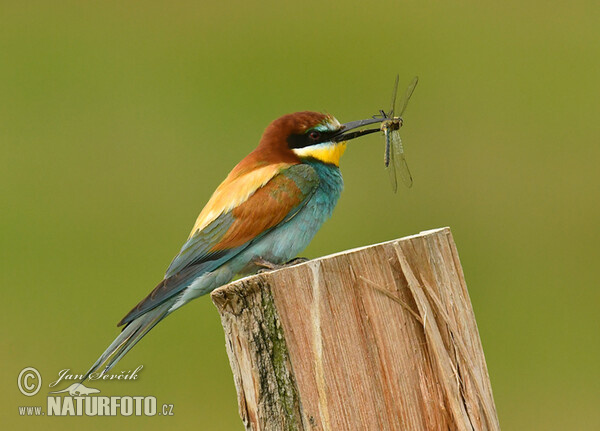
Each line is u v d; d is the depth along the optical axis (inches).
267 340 221.6
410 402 219.1
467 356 225.1
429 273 224.2
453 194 564.7
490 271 542.3
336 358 217.6
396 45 681.6
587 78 647.1
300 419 219.0
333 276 219.3
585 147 587.8
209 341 487.5
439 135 602.9
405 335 221.1
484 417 225.0
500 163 582.2
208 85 649.6
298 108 622.5
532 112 619.8
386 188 549.3
